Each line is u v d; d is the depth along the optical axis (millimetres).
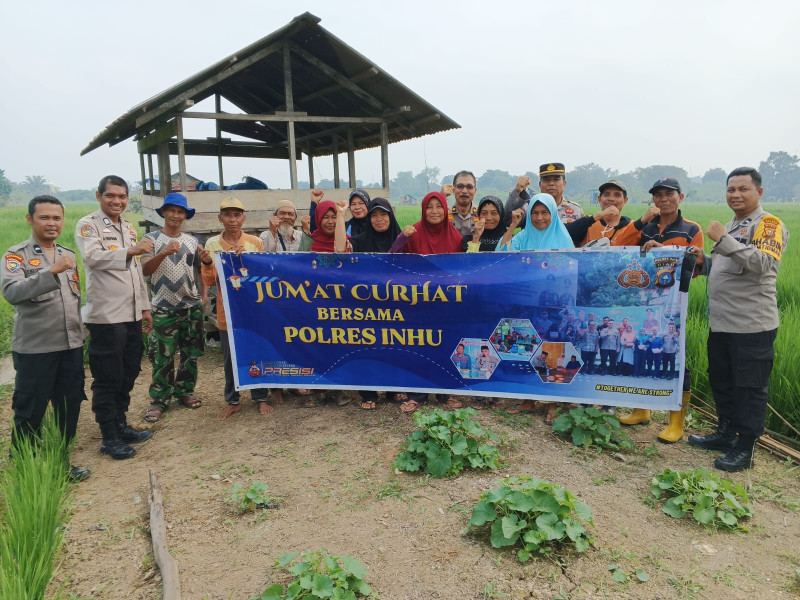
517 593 3070
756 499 4027
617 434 4840
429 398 5875
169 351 5785
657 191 4926
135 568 3494
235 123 10773
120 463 4906
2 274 4258
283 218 6199
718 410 4812
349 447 4867
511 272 5020
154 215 9383
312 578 3053
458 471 4336
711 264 4680
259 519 3898
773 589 3092
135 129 9156
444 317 5234
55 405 4773
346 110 9961
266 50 7969
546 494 3521
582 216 6086
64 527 3887
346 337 5473
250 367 5605
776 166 182000
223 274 5445
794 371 5340
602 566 3275
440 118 8914
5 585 2812
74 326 4625
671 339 4723
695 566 3287
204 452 4996
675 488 3906
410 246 5570
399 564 3342
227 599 3123
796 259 13312
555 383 5066
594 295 4852
